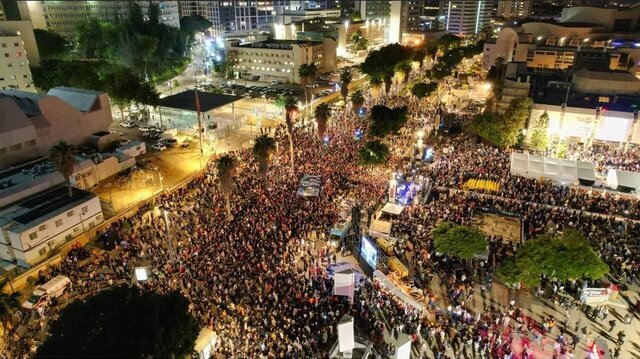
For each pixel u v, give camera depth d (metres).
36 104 76.50
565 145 84.56
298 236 53.88
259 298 42.12
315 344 37.78
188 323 32.56
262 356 35.53
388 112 86.06
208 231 54.75
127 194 70.12
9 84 114.06
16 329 42.28
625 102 91.50
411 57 158.12
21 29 130.50
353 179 70.12
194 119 109.38
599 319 42.56
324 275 48.06
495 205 62.50
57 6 193.38
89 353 28.66
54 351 29.36
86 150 81.94
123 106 107.44
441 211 59.50
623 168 75.31
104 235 55.16
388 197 63.47
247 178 70.62
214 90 147.88
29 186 62.69
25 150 74.19
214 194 66.44
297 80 163.75
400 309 42.66
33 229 51.94
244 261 48.16
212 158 85.44
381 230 55.69
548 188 65.56
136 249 53.00
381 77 133.62
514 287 46.25
